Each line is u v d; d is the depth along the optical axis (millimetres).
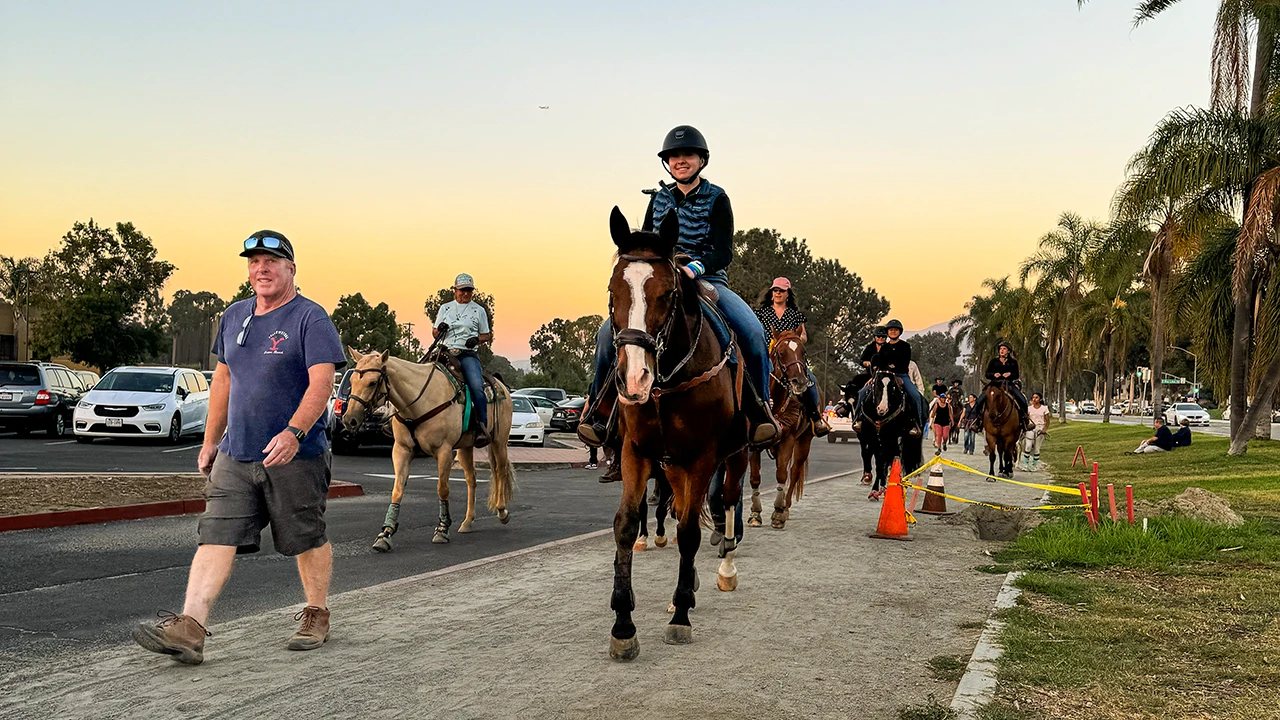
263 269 5230
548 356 108000
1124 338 54000
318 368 5137
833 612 6453
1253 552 8680
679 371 5250
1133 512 11078
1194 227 23766
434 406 9898
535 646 5492
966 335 97438
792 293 11648
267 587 7367
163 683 4703
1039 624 5926
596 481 18406
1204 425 57812
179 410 23172
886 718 4270
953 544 9758
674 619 5633
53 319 50875
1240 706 4344
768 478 19812
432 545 9945
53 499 11367
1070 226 53344
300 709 4324
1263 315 22156
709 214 6664
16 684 4684
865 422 13766
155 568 8094
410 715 4266
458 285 11219
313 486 5285
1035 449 22766
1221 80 23453
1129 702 4395
